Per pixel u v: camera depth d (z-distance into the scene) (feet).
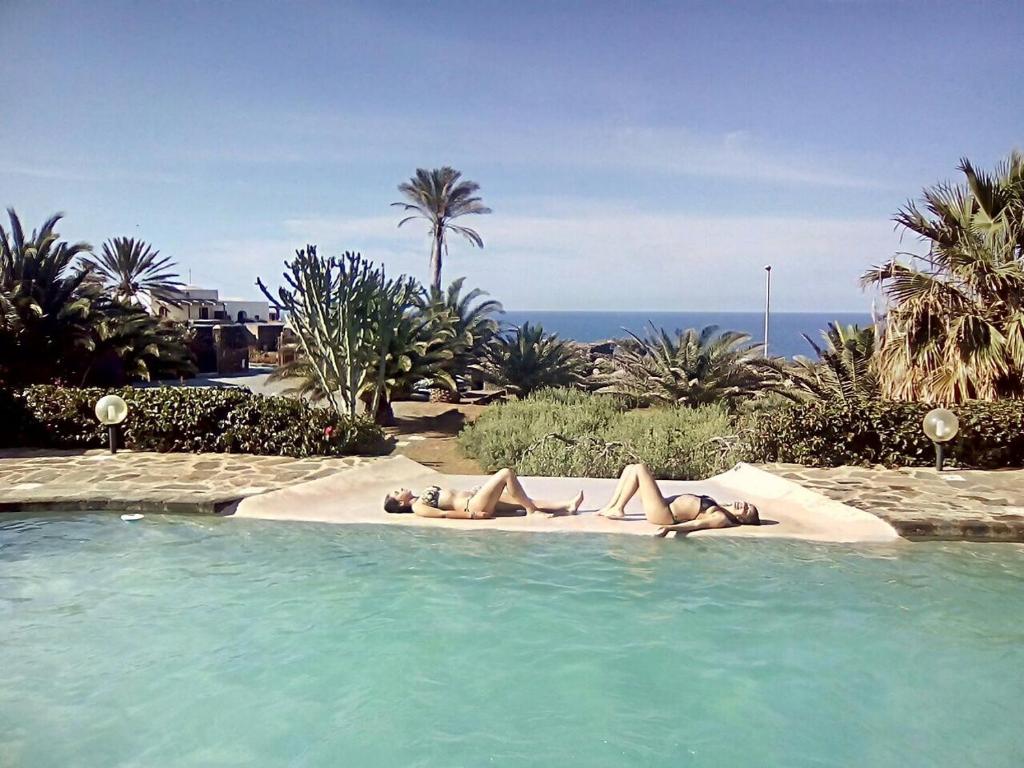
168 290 136.15
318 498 31.07
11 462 36.68
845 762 14.19
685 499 27.35
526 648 18.58
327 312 51.85
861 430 36.50
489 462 41.14
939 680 17.17
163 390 41.57
